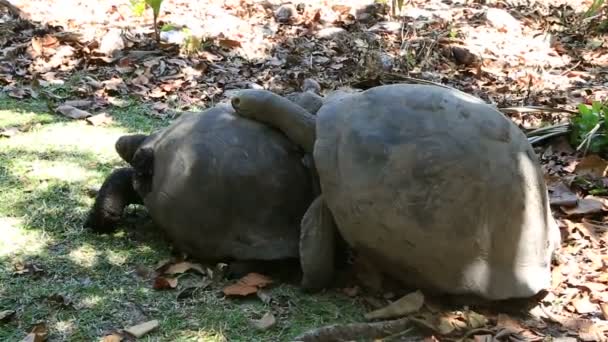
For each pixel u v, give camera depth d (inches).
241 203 179.2
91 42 343.9
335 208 169.6
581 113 265.0
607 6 427.5
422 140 165.0
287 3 437.4
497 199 163.0
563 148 264.4
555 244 178.9
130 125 274.7
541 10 456.1
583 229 209.3
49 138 259.3
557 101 311.7
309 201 183.3
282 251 177.2
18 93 296.7
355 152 167.6
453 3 465.1
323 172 171.6
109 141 259.3
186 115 201.3
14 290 175.0
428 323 163.2
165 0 430.3
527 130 273.0
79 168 237.6
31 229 201.5
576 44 402.3
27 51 339.3
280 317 169.0
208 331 163.0
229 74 330.0
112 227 201.8
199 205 180.9
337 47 370.3
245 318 167.9
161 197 185.8
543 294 170.9
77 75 318.3
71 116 278.8
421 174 161.9
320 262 174.1
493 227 163.0
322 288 177.8
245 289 174.7
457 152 163.5
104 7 411.2
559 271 186.9
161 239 200.2
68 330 162.1
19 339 158.1
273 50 365.4
